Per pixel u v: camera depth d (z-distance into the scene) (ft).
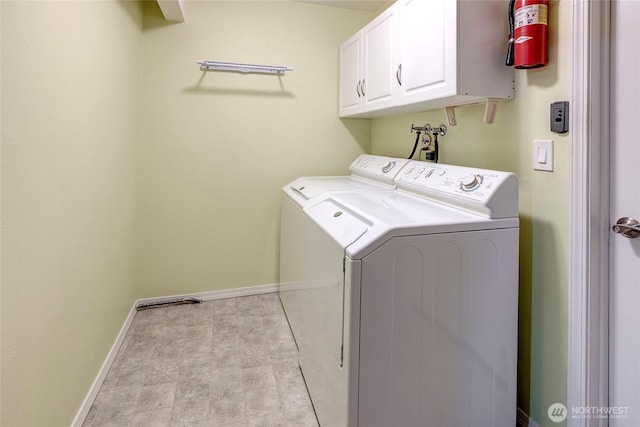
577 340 4.04
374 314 3.84
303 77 9.20
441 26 4.95
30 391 3.59
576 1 3.86
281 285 8.89
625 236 3.77
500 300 4.37
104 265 5.92
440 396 4.18
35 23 3.61
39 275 3.75
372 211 4.66
